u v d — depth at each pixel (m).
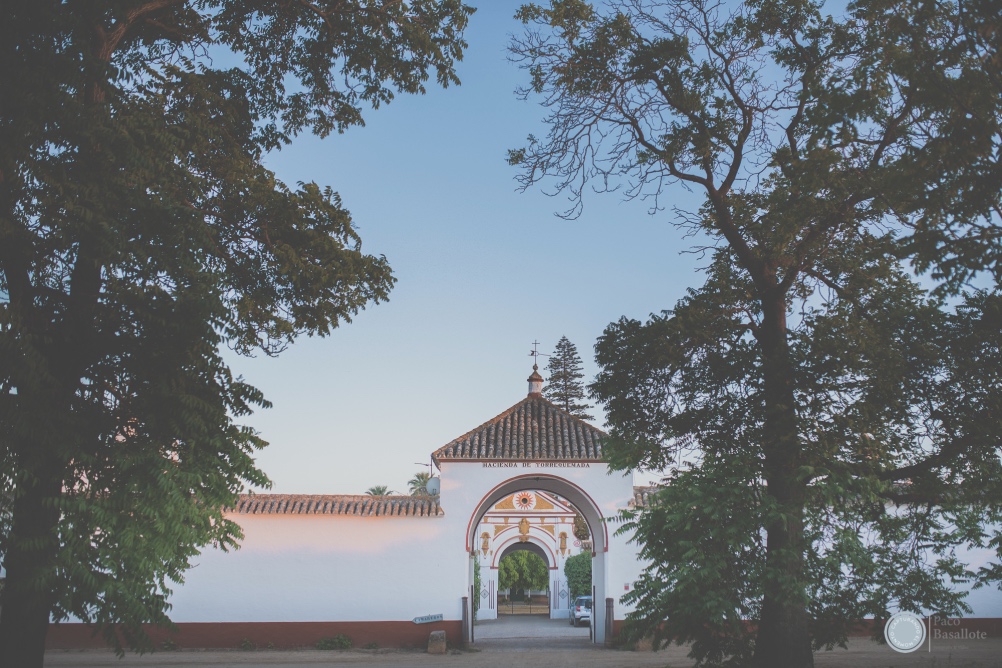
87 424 12.63
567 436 30.09
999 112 10.98
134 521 12.59
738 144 16.38
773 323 16.16
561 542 50.09
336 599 27.11
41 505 12.41
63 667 21.52
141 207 12.34
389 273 16.34
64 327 12.85
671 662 23.08
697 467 15.46
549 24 16.39
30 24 11.85
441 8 16.81
